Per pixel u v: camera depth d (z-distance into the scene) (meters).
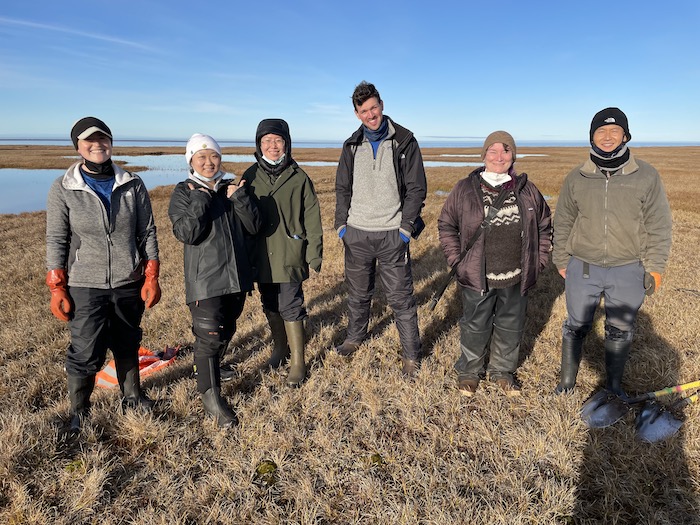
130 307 3.03
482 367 3.43
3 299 5.81
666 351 3.89
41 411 3.20
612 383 3.24
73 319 2.85
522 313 3.27
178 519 2.24
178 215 2.83
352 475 2.58
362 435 2.95
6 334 4.64
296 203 3.42
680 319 4.59
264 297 3.66
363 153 3.49
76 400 2.98
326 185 21.84
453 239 3.28
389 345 4.25
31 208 17.78
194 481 2.58
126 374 3.19
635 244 2.94
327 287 6.27
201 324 2.97
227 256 2.95
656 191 2.84
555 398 3.21
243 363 3.94
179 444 2.84
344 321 4.86
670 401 3.18
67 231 2.78
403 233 3.40
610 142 2.84
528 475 2.55
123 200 2.84
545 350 4.13
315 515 2.29
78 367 2.88
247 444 2.84
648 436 2.80
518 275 3.12
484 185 3.10
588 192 2.99
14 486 2.38
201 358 3.02
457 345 4.16
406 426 3.04
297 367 3.62
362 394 3.37
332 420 3.12
